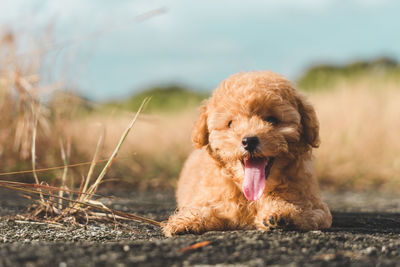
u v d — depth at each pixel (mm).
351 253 638
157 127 1621
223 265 611
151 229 785
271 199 767
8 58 1133
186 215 764
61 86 1172
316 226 735
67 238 728
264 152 743
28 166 1138
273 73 817
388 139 1694
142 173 1421
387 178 1567
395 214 927
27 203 961
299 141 786
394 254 642
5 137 1160
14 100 1159
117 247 646
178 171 1462
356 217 888
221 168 787
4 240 715
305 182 782
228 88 798
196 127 822
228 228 771
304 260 620
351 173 1562
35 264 604
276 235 691
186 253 633
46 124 1147
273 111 771
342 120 1727
